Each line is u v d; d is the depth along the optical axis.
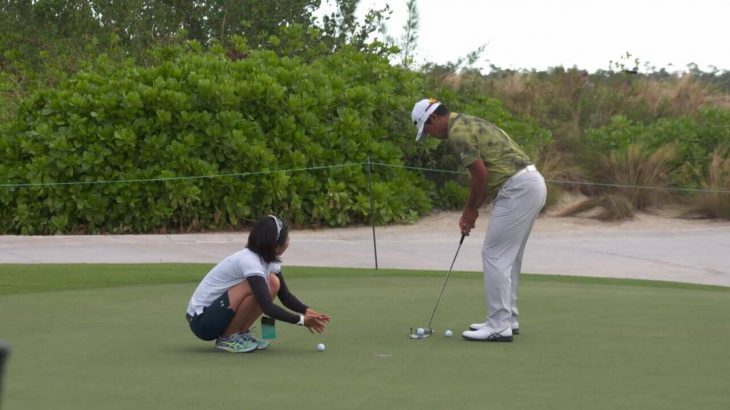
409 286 12.78
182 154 19.03
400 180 21.22
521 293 12.27
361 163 20.28
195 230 19.48
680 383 7.02
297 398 6.43
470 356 8.03
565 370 7.47
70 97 19.30
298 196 19.91
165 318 9.97
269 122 20.30
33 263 15.10
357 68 22.50
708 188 21.86
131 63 21.56
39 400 6.32
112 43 25.98
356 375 7.21
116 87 19.48
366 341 8.73
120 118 19.14
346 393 6.59
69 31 28.23
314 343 8.60
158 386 6.76
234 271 7.97
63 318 9.94
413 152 22.16
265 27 28.25
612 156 23.00
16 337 8.80
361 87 21.22
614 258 17.16
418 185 22.09
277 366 7.52
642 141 23.91
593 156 23.42
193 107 19.64
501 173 8.80
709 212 21.50
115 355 7.95
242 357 7.91
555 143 24.78
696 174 22.52
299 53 25.36
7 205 19.06
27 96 23.55
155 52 22.91
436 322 9.91
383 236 19.45
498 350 8.32
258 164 19.56
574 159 23.77
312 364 7.62
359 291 12.23
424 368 7.50
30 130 19.45
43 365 7.50
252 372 7.27
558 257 17.22
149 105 19.38
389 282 13.19
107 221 19.27
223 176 19.23
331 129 20.70
